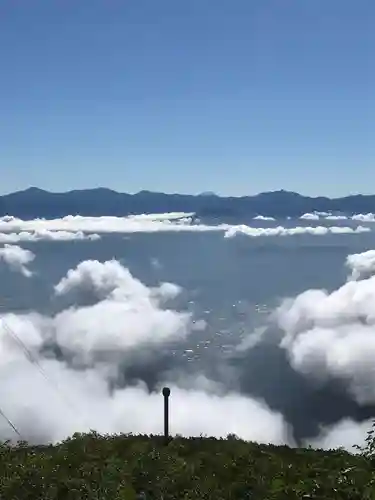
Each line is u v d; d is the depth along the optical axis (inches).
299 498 479.2
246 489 565.9
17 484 554.6
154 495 553.3
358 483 465.1
